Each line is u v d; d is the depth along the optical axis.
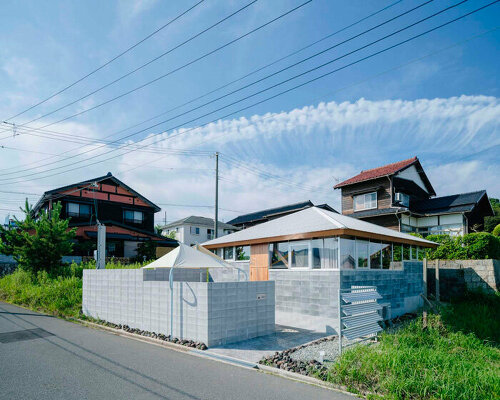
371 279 10.30
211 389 4.77
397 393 4.48
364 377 5.05
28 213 17.11
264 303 8.21
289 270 10.51
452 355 6.60
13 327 9.06
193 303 7.28
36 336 8.02
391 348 5.88
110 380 5.06
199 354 6.52
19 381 4.99
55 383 4.92
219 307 7.21
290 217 12.82
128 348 6.98
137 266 16.33
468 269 14.16
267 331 8.23
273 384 5.03
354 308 6.82
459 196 23.11
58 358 6.20
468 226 21.47
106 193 30.33
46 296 12.48
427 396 4.53
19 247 15.85
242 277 12.46
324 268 9.84
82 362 5.96
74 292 12.40
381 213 22.25
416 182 25.27
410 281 12.63
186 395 4.52
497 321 10.56
